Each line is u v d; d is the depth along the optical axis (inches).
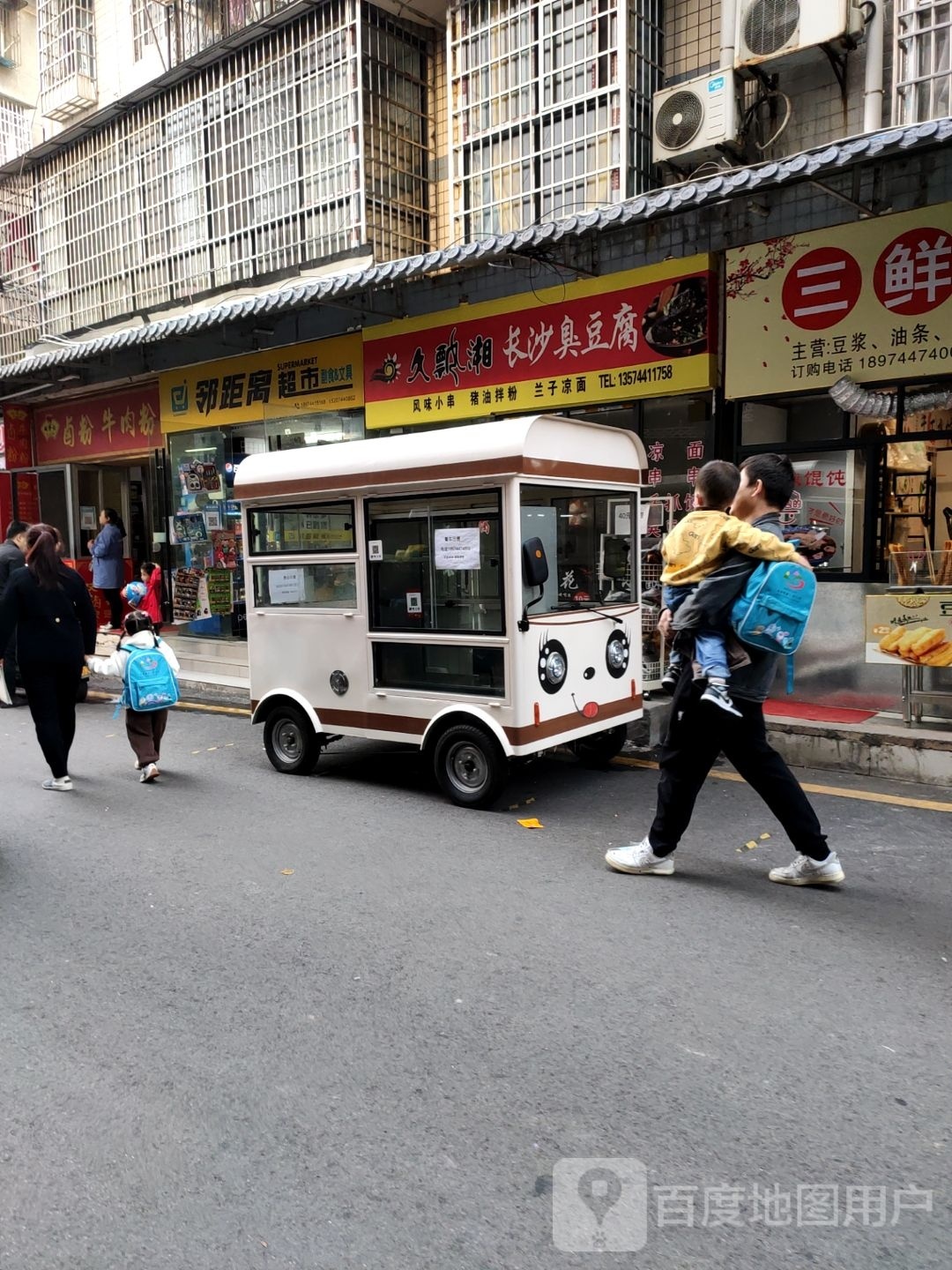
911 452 271.3
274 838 201.0
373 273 319.6
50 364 449.1
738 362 290.5
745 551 152.9
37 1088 110.9
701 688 158.2
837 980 132.9
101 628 495.8
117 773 262.2
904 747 229.5
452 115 354.0
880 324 263.7
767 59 279.4
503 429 205.2
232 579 451.8
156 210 457.4
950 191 249.0
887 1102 105.0
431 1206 90.0
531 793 231.6
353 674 236.8
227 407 446.0
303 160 389.7
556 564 220.1
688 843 191.8
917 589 232.2
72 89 486.9
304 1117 104.0
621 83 303.9
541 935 149.1
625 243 311.3
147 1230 87.6
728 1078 109.7
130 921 159.0
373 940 148.6
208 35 423.8
